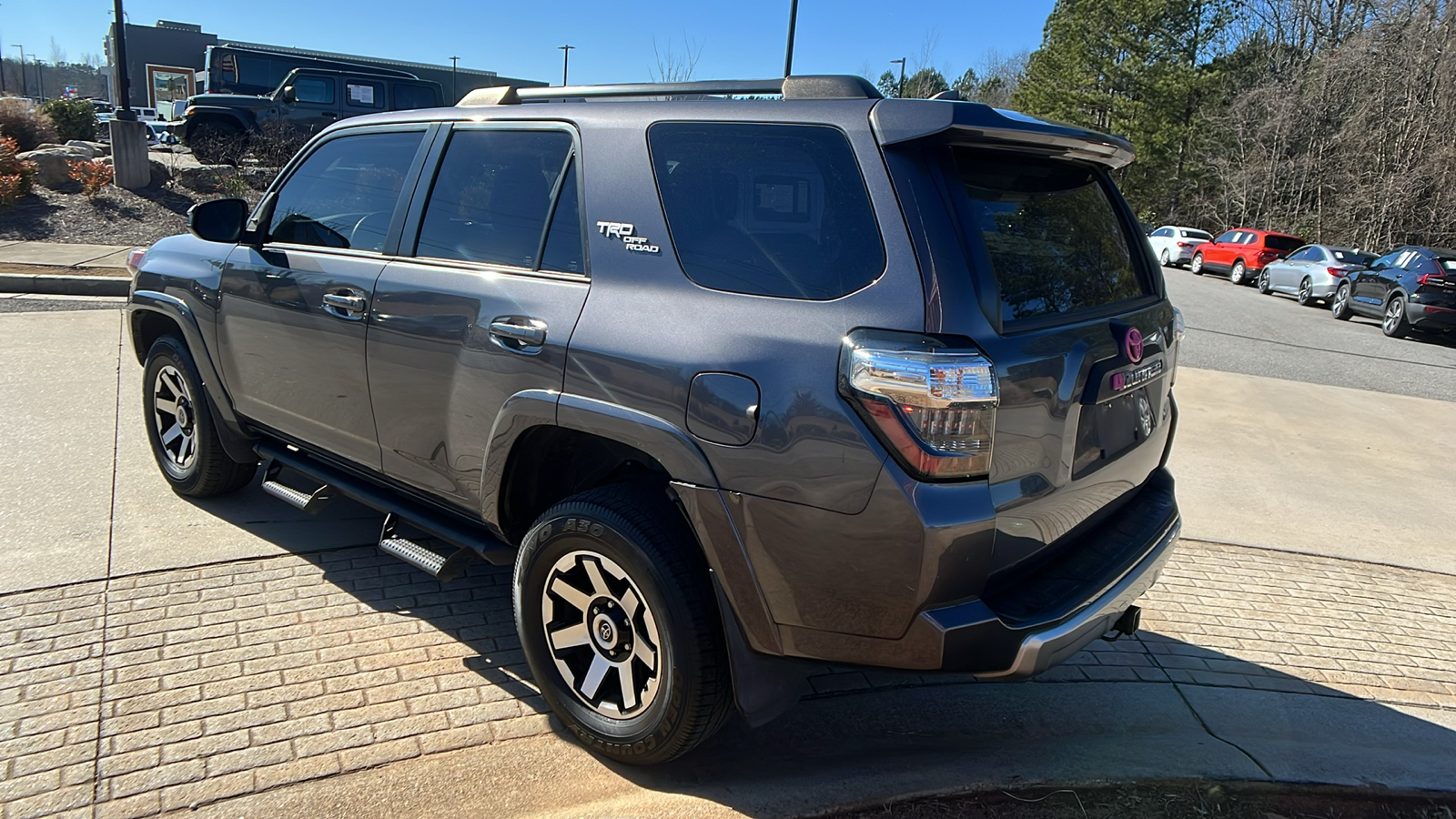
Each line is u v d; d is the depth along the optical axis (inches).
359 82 683.4
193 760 103.0
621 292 101.8
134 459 196.1
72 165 572.7
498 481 112.6
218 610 136.7
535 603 109.8
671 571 96.5
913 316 83.9
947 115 86.8
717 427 91.2
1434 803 111.1
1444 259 618.8
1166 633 153.3
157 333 183.2
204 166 624.4
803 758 112.2
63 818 93.2
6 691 113.3
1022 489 91.0
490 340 110.6
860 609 88.0
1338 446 281.6
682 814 98.8
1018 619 90.0
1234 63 1681.8
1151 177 1715.1
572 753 109.7
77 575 143.6
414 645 131.0
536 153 116.3
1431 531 210.5
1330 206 1346.0
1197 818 104.2
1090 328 100.7
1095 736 121.2
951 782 106.4
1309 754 117.8
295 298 139.1
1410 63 1169.4
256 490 184.5
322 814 96.4
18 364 260.5
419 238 126.3
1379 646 153.5
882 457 83.7
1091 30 1683.1
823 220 91.2
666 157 103.4
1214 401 331.3
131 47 1921.8
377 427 130.9
